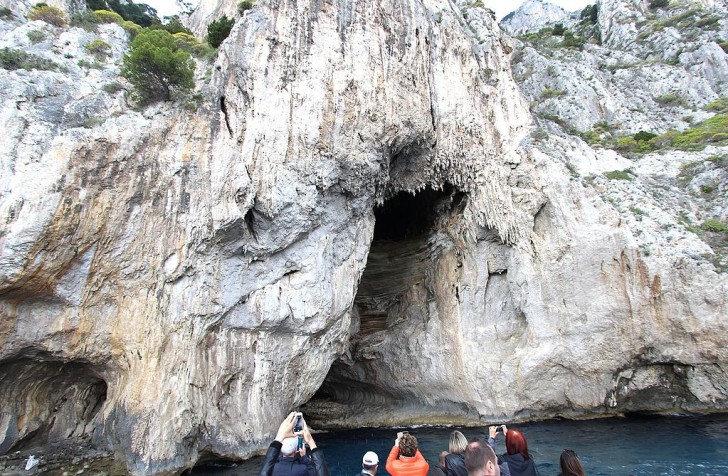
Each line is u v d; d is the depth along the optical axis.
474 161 22.80
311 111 19.16
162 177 15.71
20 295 13.25
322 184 18.92
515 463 5.67
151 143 15.76
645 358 20.02
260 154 17.75
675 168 28.55
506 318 22.14
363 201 20.61
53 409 15.15
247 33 19.00
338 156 19.39
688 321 19.25
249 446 16.09
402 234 28.11
